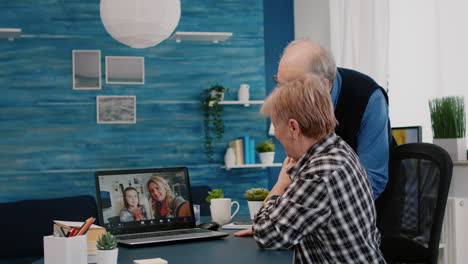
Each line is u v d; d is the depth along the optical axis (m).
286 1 5.86
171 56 5.25
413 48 4.24
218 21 5.36
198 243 1.89
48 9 5.04
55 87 5.04
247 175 5.36
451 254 3.36
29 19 5.01
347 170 1.55
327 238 1.58
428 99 3.92
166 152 5.21
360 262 1.58
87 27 5.10
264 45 5.79
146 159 5.17
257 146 5.23
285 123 1.62
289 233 1.54
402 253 2.34
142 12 2.97
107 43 5.13
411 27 4.26
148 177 2.19
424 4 4.13
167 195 2.21
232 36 5.38
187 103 5.27
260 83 5.43
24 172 4.96
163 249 1.78
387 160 2.38
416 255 2.27
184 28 5.30
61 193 5.02
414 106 4.23
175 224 2.20
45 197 4.98
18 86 4.98
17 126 4.97
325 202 1.52
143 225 2.12
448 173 2.16
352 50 4.71
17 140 4.96
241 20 5.41
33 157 4.98
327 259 1.60
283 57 2.11
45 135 5.01
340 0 4.94
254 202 2.41
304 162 1.62
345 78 2.49
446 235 3.38
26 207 4.19
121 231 2.06
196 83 5.29
